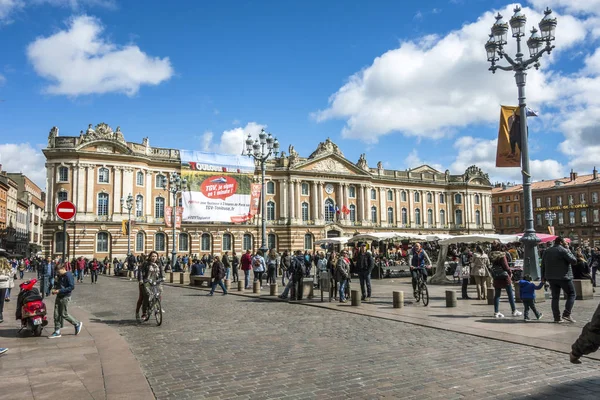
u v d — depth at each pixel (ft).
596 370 30.60
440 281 107.45
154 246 231.50
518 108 74.79
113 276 174.19
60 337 45.42
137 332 48.78
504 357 34.45
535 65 72.43
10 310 67.31
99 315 63.21
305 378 30.25
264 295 85.35
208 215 217.56
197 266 116.06
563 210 368.48
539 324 47.57
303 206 268.21
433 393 26.66
